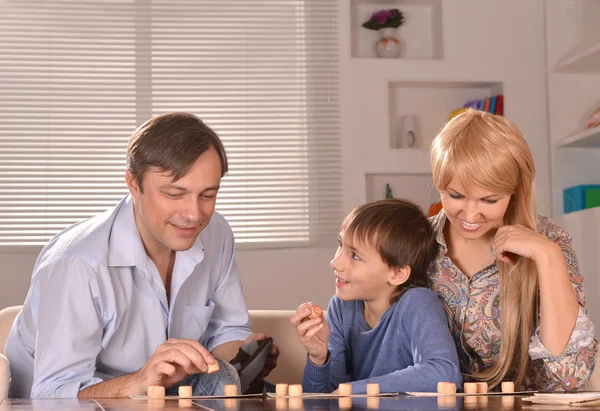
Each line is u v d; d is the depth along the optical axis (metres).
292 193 3.83
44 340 1.39
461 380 1.38
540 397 1.01
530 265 1.47
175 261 1.60
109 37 3.75
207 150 1.38
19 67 3.71
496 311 1.53
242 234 3.78
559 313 1.38
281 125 3.85
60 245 1.49
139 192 1.41
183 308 1.67
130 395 1.25
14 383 1.57
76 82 3.72
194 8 3.82
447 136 1.43
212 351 1.75
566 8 3.67
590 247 3.18
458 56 3.84
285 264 3.71
